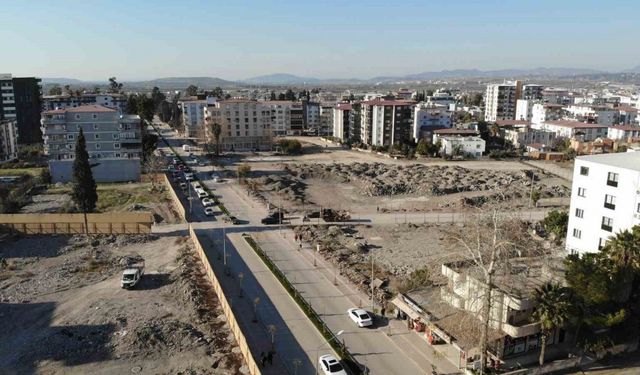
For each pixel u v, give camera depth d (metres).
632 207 64.25
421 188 131.12
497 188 132.50
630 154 76.00
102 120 133.75
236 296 63.62
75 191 96.44
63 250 82.06
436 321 50.59
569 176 153.12
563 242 83.12
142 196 118.44
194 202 114.75
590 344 48.31
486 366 45.25
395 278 69.38
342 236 90.69
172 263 76.75
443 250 82.19
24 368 48.16
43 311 60.34
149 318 57.75
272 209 109.00
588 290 47.25
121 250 83.00
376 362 48.31
